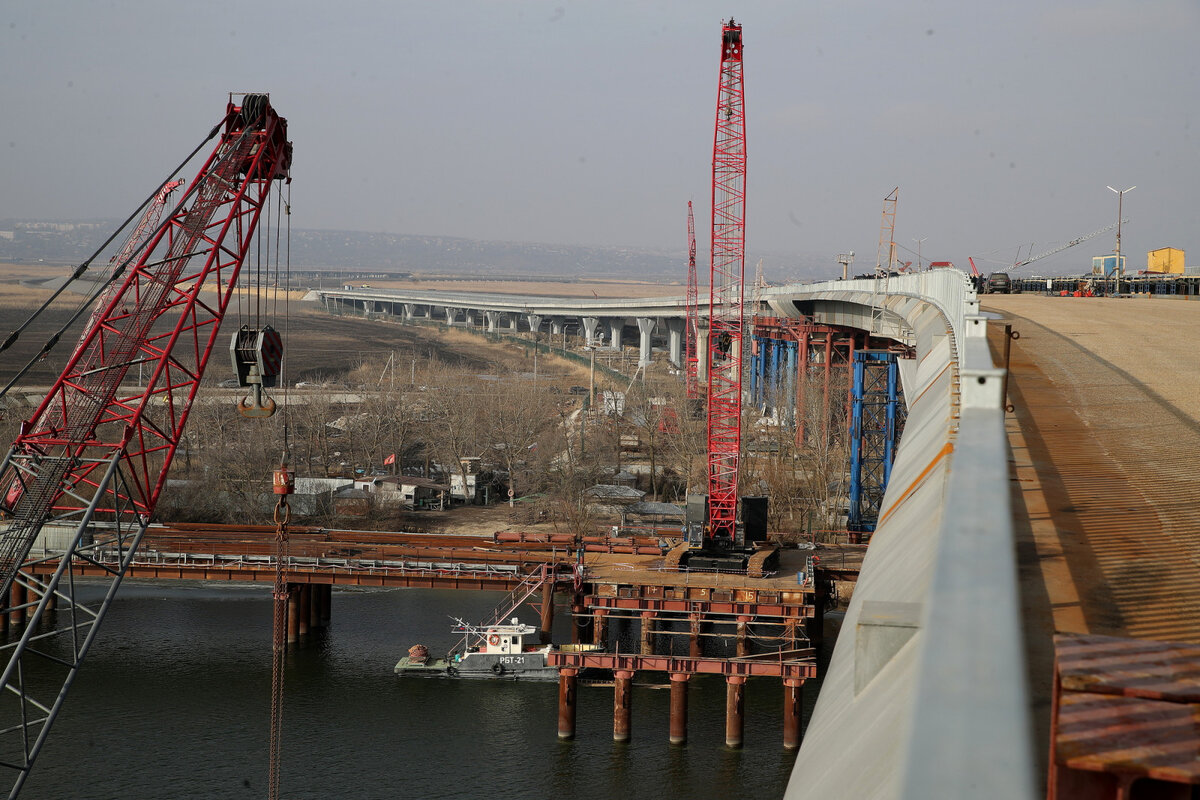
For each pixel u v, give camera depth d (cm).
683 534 9000
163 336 5119
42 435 4747
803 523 9756
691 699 6538
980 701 366
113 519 9731
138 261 5169
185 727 5928
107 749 5641
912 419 2811
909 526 1764
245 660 7044
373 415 14375
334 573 7431
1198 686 512
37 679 6619
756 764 5600
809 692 6631
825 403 11281
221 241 5303
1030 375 3181
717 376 8612
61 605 8256
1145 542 1449
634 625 7900
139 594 8644
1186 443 2181
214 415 13888
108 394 4938
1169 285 9625
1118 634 1091
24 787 5216
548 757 5634
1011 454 2088
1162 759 471
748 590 6812
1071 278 11600
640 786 5316
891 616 1283
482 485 12006
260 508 10712
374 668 6944
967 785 318
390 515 11006
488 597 8694
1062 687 528
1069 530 1523
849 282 10431
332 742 5775
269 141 5512
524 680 6762
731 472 8344
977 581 488
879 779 904
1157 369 3312
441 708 6294
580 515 10425
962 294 3059
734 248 8800
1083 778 493
